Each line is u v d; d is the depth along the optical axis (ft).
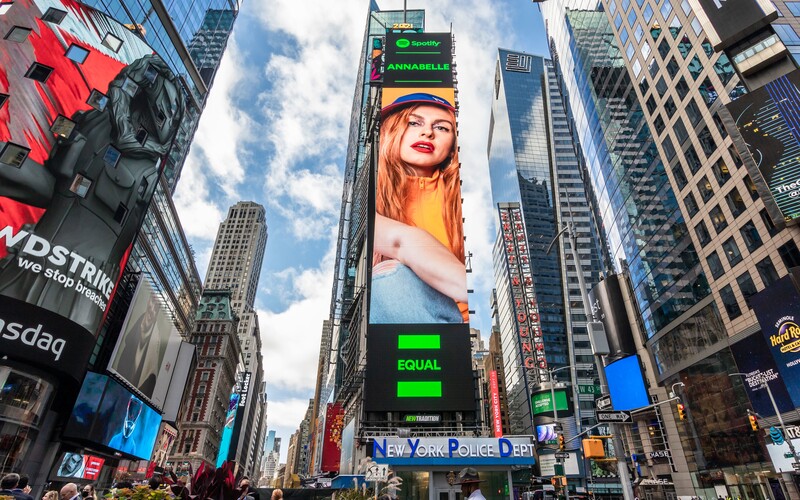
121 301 149.18
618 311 224.74
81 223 105.60
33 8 107.76
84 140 110.93
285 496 71.00
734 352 149.89
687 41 179.83
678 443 176.76
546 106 607.78
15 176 95.09
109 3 182.70
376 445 121.29
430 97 213.05
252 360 554.87
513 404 425.69
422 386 152.46
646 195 211.41
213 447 370.73
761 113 138.00
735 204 154.10
